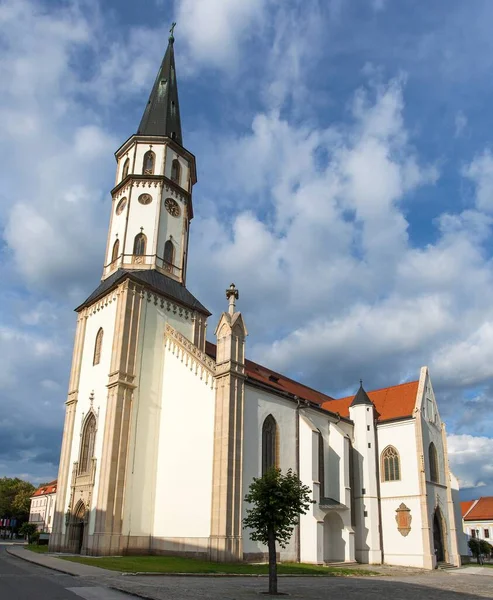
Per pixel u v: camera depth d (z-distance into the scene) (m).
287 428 44.00
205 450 38.22
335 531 45.88
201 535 36.16
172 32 62.88
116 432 39.59
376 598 21.20
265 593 21.16
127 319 43.25
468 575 40.00
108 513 37.41
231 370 38.59
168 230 50.72
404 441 53.12
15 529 128.25
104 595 18.11
